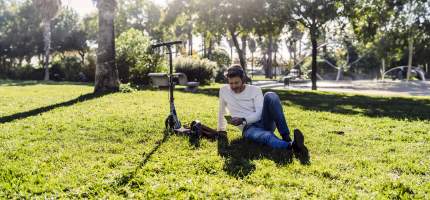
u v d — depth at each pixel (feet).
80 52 175.22
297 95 57.06
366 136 21.16
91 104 34.63
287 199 11.55
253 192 12.07
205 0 79.77
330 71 204.03
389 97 55.77
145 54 80.43
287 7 77.41
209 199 11.63
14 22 150.92
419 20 76.23
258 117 18.58
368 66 207.00
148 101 37.58
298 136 16.11
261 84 126.52
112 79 48.75
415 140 20.27
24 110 30.86
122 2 180.55
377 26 81.10
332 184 12.87
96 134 20.67
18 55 152.35
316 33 82.23
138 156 16.30
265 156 16.40
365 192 12.19
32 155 16.51
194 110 30.91
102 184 12.85
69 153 16.71
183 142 18.63
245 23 78.48
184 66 90.22
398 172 14.46
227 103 19.71
